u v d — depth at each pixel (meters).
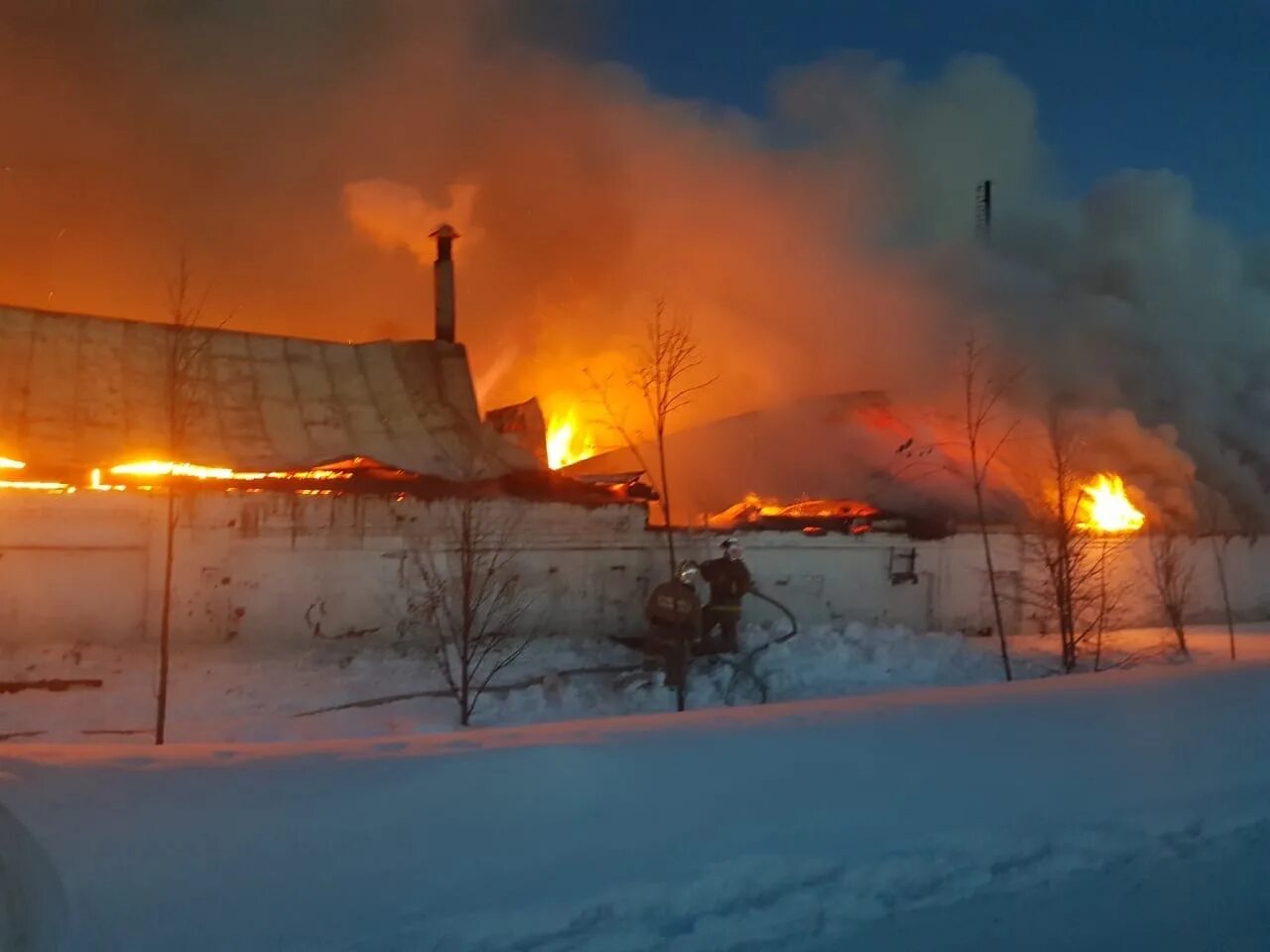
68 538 12.88
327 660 13.01
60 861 5.04
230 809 5.89
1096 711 9.23
